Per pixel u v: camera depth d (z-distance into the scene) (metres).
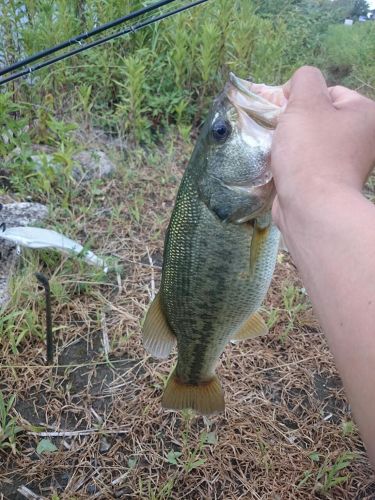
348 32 1.67
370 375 0.17
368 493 0.51
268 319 0.68
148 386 0.60
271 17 1.58
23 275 0.69
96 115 1.07
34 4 1.08
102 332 0.65
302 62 1.42
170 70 1.16
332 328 0.19
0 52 1.04
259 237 0.36
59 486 0.50
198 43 1.19
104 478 0.51
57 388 0.59
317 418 0.58
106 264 0.75
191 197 0.39
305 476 0.52
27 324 0.63
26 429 0.54
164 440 0.54
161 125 1.14
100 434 0.54
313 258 0.21
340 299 0.19
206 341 0.42
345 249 0.20
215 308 0.40
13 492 0.49
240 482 0.51
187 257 0.40
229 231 0.37
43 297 0.67
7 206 0.80
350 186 0.22
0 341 0.61
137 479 0.51
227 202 0.37
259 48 1.23
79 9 1.18
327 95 0.26
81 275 0.71
